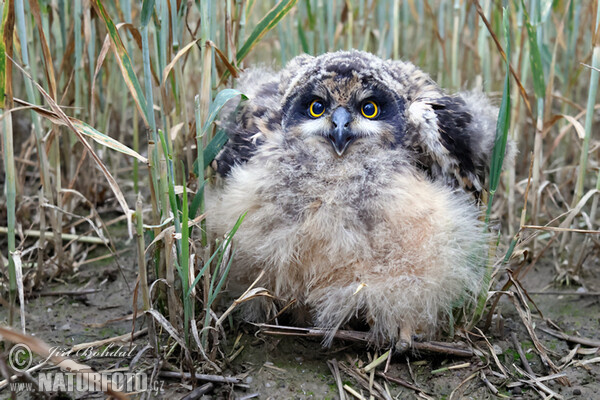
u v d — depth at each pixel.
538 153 0.51
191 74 0.62
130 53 0.49
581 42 0.64
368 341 0.42
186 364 0.40
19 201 0.54
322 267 0.41
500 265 0.44
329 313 0.41
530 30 0.46
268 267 0.42
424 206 0.40
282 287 0.43
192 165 0.46
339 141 0.41
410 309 0.41
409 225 0.40
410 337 0.41
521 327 0.46
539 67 0.48
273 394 0.39
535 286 0.52
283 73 0.48
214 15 0.46
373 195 0.40
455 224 0.41
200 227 0.42
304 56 0.49
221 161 0.45
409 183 0.40
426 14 0.68
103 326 0.45
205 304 0.41
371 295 0.40
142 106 0.39
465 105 0.46
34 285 0.49
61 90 0.55
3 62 0.36
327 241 0.40
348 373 0.41
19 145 0.66
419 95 0.46
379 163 0.41
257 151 0.43
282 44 0.60
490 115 0.48
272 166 0.41
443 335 0.44
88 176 0.58
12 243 0.39
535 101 0.64
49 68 0.44
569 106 0.63
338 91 0.42
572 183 0.63
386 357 0.41
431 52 0.68
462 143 0.44
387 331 0.42
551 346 0.44
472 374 0.41
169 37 0.43
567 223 0.48
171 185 0.39
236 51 0.48
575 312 0.48
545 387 0.40
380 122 0.43
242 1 0.47
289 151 0.42
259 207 0.41
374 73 0.42
